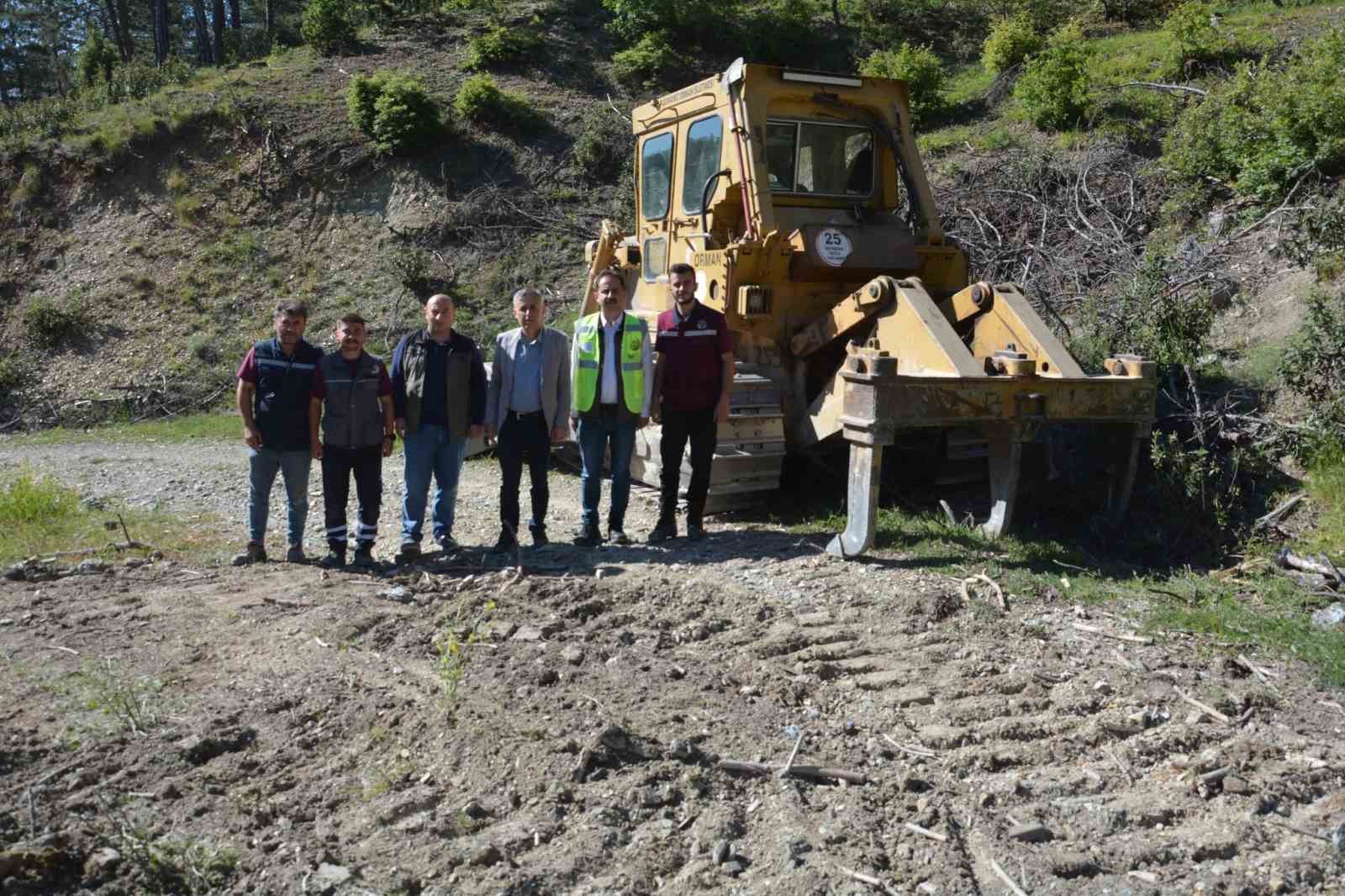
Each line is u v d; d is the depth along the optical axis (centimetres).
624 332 722
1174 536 707
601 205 2030
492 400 732
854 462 661
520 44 2500
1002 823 368
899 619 561
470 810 373
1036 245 1239
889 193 870
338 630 549
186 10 4638
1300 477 723
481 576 664
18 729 431
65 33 4622
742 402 776
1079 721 442
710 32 2552
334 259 1998
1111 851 351
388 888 332
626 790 384
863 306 728
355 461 704
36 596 621
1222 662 493
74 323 1922
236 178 2167
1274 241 1034
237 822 368
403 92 2145
